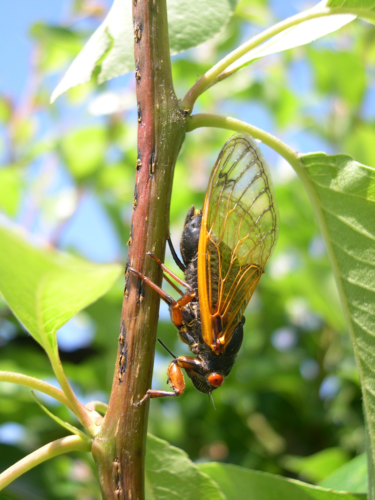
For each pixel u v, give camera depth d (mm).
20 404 154
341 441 167
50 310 73
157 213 82
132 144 224
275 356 181
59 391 78
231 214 103
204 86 86
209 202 101
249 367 176
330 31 90
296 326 197
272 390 180
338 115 218
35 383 78
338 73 202
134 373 79
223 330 105
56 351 78
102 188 227
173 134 83
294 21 88
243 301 108
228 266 104
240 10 207
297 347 192
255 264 108
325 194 90
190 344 110
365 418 89
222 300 104
